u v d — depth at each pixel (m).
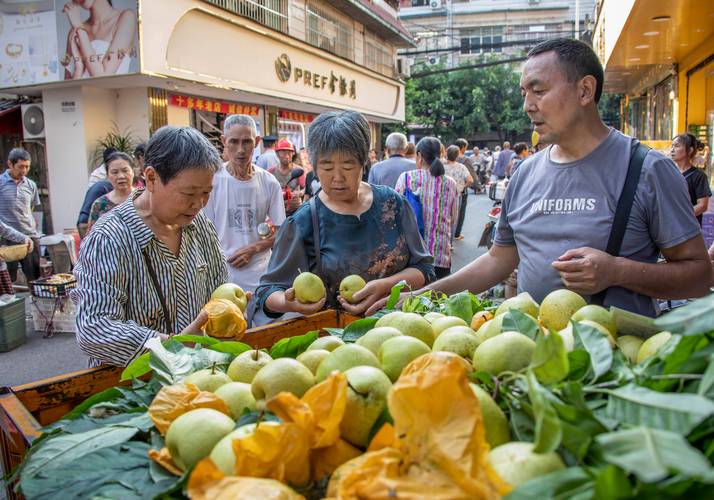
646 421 1.08
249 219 4.87
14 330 6.70
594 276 2.25
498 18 53.28
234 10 14.90
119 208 2.56
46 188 12.87
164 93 12.51
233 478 1.10
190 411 1.41
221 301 2.32
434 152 6.85
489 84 44.56
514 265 3.04
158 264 2.55
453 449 1.03
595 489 0.92
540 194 2.66
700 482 0.93
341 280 2.96
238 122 4.79
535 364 1.26
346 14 23.20
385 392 1.36
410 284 2.94
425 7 54.12
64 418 1.71
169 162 2.31
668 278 2.30
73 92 11.59
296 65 17.95
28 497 1.32
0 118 12.74
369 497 0.99
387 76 27.77
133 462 1.40
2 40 11.18
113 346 2.27
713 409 1.01
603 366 1.34
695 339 1.23
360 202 3.01
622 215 2.40
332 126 2.77
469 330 1.77
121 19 10.31
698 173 6.80
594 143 2.50
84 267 2.44
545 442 1.08
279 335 2.52
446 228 6.84
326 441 1.23
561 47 2.44
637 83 19.30
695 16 8.38
